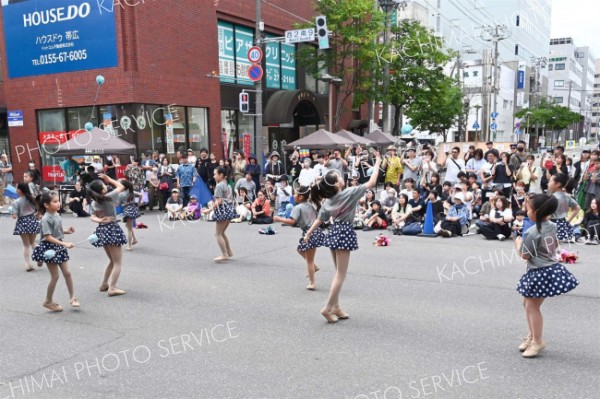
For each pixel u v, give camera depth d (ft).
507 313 19.60
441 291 22.76
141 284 24.71
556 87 268.41
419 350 16.15
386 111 78.18
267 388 13.75
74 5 55.67
